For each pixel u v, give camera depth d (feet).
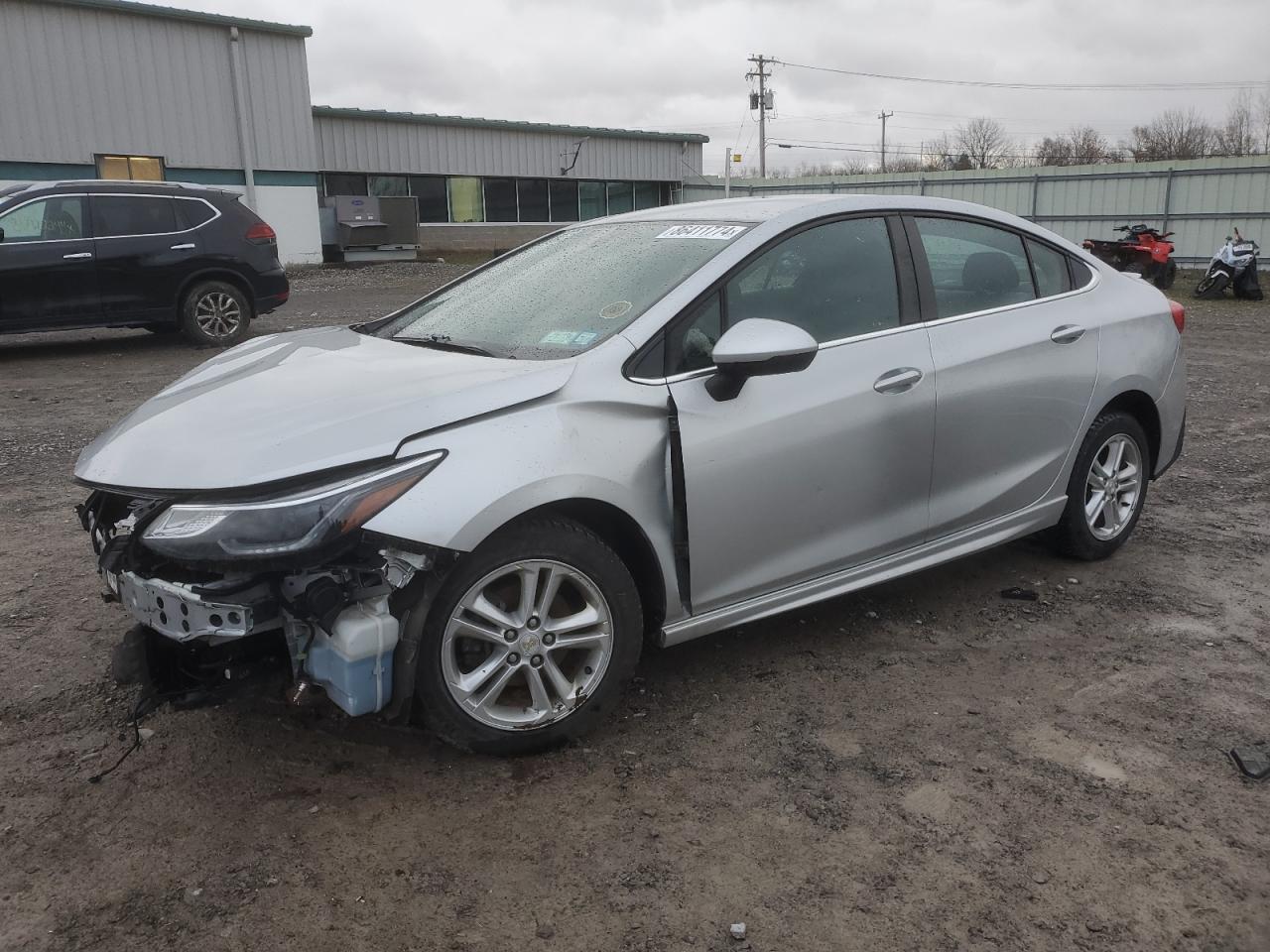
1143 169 82.12
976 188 92.94
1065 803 9.25
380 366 10.55
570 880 8.25
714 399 10.48
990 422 12.99
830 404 11.30
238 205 38.55
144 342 39.83
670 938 7.60
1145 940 7.56
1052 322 13.84
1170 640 12.77
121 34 73.92
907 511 12.35
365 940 7.56
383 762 9.93
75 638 12.63
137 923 7.71
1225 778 9.66
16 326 33.45
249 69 80.18
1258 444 23.34
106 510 10.44
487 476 9.05
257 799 9.27
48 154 72.08
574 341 10.63
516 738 9.77
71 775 9.62
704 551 10.61
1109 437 14.88
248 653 9.23
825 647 12.59
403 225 92.79
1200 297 62.18
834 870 8.36
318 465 8.64
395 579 8.77
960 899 8.00
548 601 9.73
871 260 12.30
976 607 13.82
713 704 11.14
